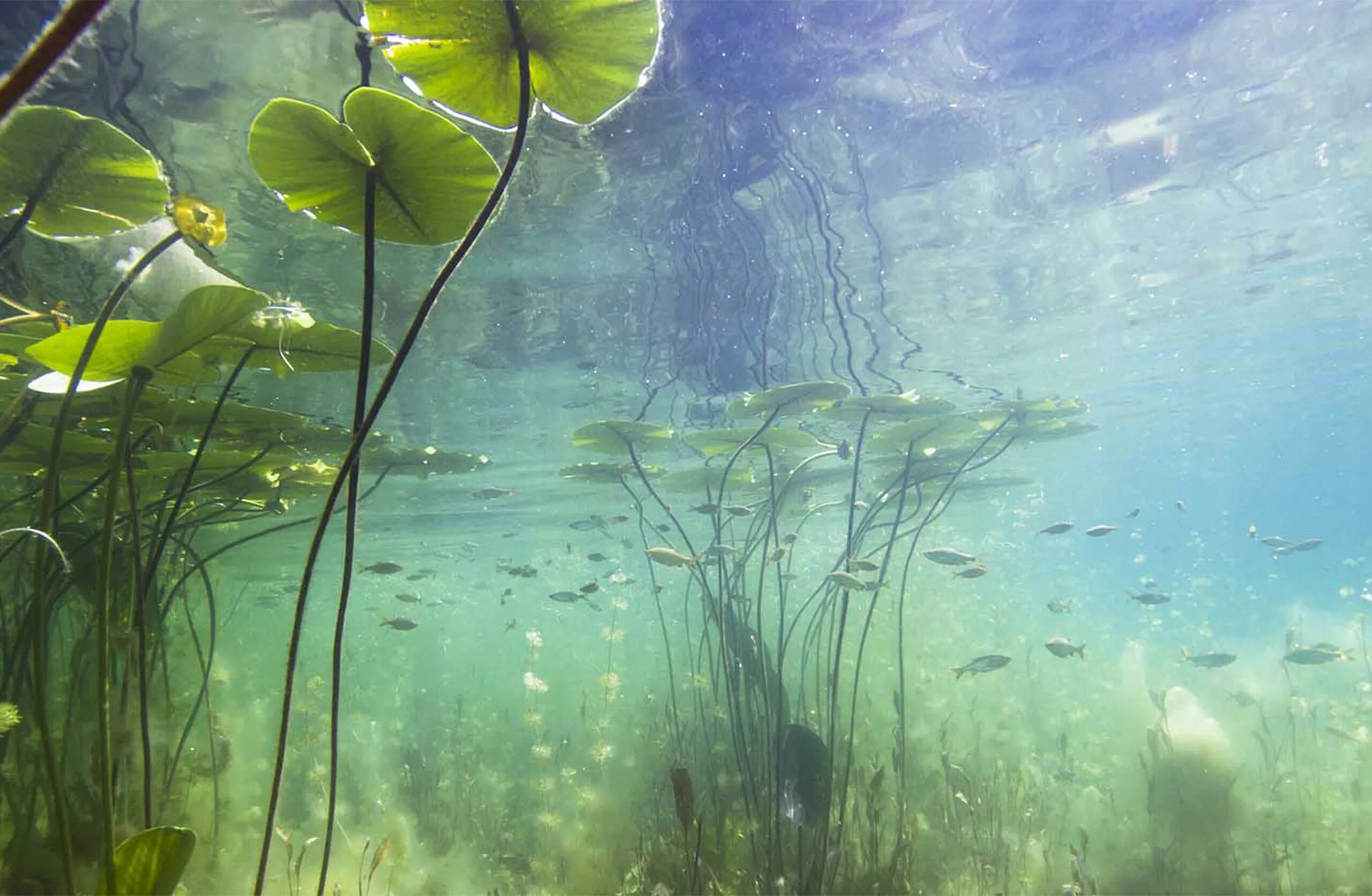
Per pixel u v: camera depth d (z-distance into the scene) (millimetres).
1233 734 12891
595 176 8594
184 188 7910
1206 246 13062
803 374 15922
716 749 10305
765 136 8422
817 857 7207
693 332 13156
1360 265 14969
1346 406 32969
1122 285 14188
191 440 9719
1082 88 8469
